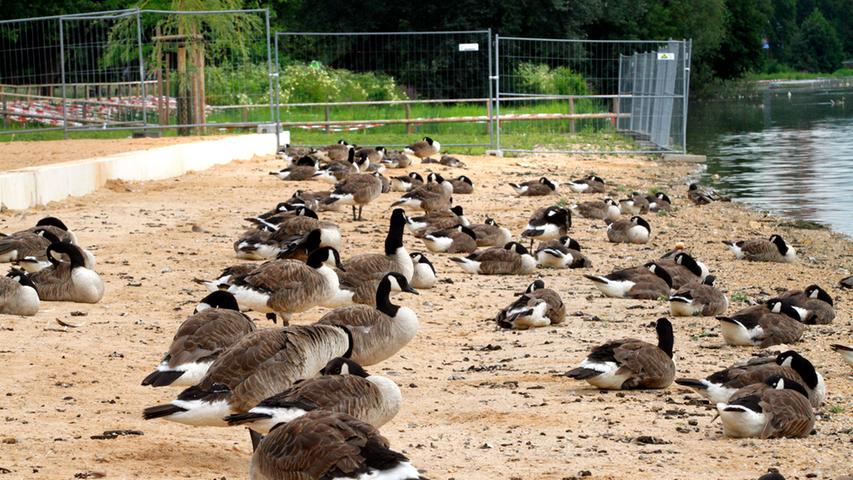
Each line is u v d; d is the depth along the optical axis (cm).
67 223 2222
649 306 1706
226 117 4178
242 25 4266
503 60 6694
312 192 2528
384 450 689
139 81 4238
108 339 1313
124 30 4400
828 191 3325
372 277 1500
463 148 4200
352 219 2473
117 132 4047
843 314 1750
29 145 3538
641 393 1184
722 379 1105
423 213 2634
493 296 1745
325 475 685
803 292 1702
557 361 1327
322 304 1368
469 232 2148
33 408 1014
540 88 5500
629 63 5259
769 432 1003
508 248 1981
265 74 4244
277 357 898
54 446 898
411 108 5259
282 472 702
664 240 2458
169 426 991
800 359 1117
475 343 1432
